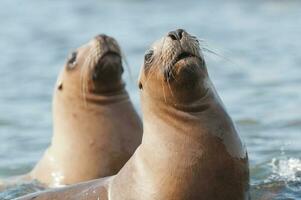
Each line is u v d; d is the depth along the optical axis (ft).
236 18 377.50
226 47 302.66
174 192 103.91
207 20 376.89
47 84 267.39
